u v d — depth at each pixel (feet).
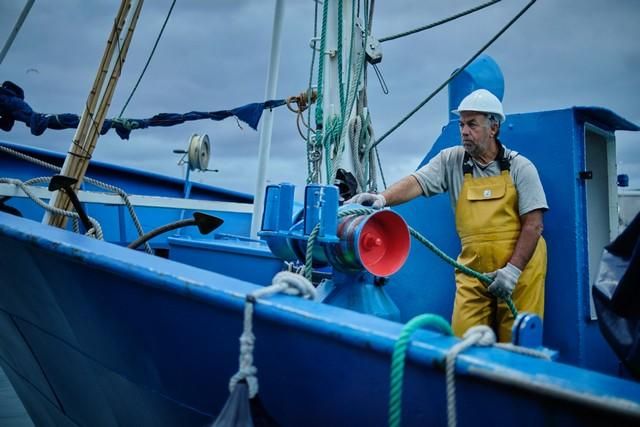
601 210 11.77
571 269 10.36
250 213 19.29
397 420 4.65
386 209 7.97
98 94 12.21
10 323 9.95
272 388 6.35
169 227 10.17
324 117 12.99
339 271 8.30
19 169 19.35
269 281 12.55
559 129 10.64
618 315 5.81
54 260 7.54
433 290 11.90
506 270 9.20
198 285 6.01
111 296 7.16
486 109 9.54
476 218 9.77
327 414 6.07
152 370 7.41
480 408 4.86
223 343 6.39
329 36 13.34
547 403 4.42
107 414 9.18
